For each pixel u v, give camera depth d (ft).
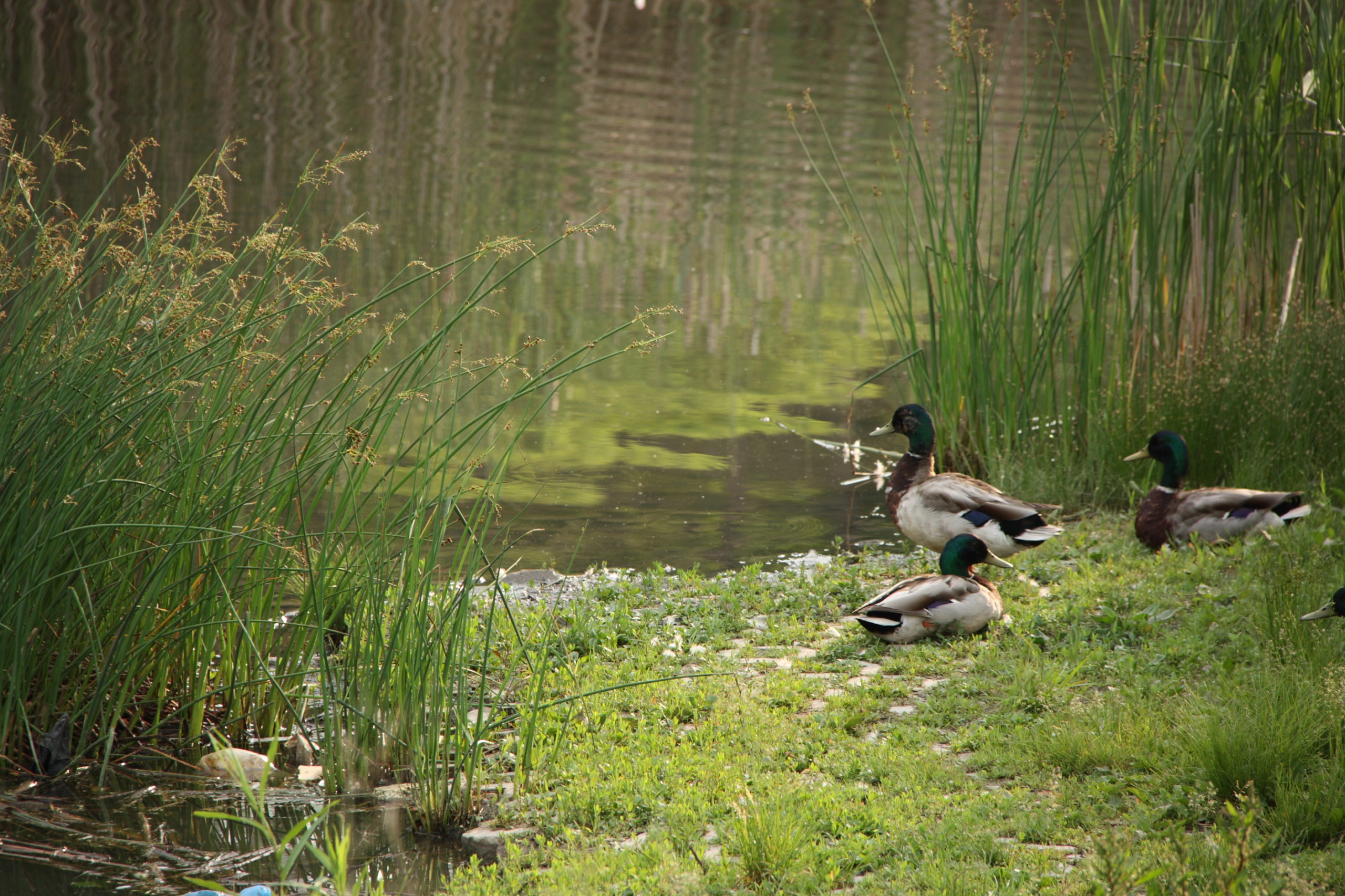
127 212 31.63
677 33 176.14
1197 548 42.39
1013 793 26.17
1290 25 51.01
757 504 51.44
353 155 33.35
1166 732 28.02
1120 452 51.16
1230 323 53.36
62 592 30.63
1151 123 51.52
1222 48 51.44
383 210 97.35
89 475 30.55
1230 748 25.38
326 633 34.58
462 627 29.25
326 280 32.94
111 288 31.91
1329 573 36.91
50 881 24.89
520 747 29.43
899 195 110.83
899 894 22.17
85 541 30.99
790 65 160.76
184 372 31.89
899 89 52.65
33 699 30.99
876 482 54.60
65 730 30.07
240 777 24.68
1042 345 53.21
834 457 57.67
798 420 62.59
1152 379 52.42
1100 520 48.91
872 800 26.17
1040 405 54.49
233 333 31.40
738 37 174.50
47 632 31.22
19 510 29.89
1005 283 52.95
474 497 50.34
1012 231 54.75
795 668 35.01
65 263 30.22
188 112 121.08
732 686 33.45
